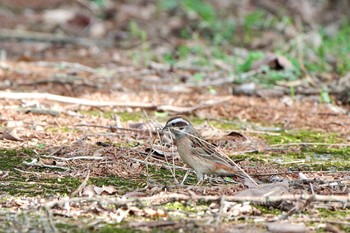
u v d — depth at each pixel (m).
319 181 9.61
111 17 22.59
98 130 12.15
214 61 17.42
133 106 13.27
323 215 8.59
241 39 20.42
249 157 11.09
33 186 9.42
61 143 11.34
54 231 7.80
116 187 9.44
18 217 8.28
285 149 11.63
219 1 23.66
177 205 8.80
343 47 18.39
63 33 21.20
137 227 8.04
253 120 13.52
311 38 18.95
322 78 16.30
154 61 18.02
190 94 15.12
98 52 18.97
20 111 12.95
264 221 8.32
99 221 8.21
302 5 22.48
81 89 15.00
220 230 7.95
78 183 9.59
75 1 24.34
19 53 18.61
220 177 10.09
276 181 9.72
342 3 23.11
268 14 22.64
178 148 9.66
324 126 13.27
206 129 12.43
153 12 22.91
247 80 16.00
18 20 22.30
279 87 15.48
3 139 11.44
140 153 10.86
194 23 21.69
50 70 16.59
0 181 9.58
